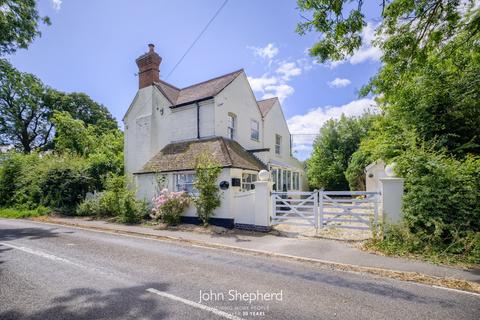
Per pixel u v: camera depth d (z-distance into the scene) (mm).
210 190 10961
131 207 12562
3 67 14188
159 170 13180
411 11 6582
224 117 15312
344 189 26938
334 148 27984
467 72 8781
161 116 16484
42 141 35000
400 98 9516
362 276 5352
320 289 4629
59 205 16703
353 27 6191
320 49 6797
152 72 17156
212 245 8086
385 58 7375
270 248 7578
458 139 8875
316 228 9555
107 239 8945
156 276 5211
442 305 4004
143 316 3598
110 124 37906
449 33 6949
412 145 8180
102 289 4527
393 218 7625
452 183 7004
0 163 20609
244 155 14406
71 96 34812
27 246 7727
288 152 24047
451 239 6836
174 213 11547
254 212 10359
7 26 11289
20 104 29406
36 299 4125
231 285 4781
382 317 3621
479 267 5730
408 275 5340
